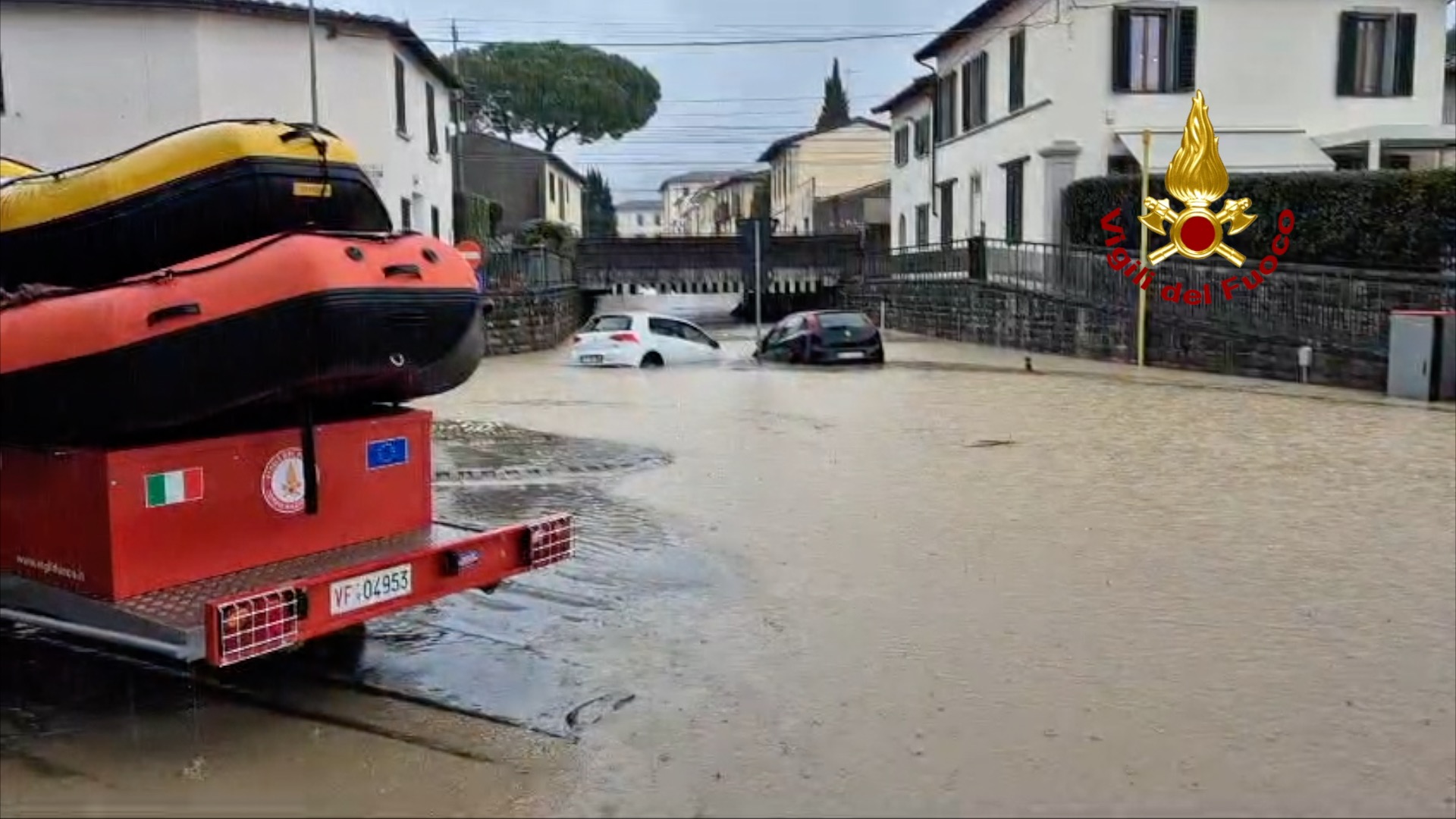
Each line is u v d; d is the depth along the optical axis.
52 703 4.91
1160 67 27.22
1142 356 21.94
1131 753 4.45
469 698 5.02
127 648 5.18
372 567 4.78
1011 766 4.34
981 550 7.60
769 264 43.66
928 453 11.55
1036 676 5.29
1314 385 18.30
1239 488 9.70
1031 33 28.55
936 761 4.38
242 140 4.80
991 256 28.75
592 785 4.18
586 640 5.80
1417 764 4.38
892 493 9.52
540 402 16.47
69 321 4.46
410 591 4.95
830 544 7.75
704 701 4.99
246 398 4.50
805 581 6.87
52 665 5.36
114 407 4.40
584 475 10.29
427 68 31.58
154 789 4.09
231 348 4.41
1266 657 5.54
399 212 28.41
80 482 4.49
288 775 4.23
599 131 73.38
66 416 4.47
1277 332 19.52
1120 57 27.00
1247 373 19.70
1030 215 28.86
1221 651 5.61
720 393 17.69
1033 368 21.55
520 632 5.93
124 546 4.45
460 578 5.18
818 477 10.25
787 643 5.75
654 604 6.41
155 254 4.86
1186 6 26.95
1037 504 9.05
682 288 44.53
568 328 36.69
